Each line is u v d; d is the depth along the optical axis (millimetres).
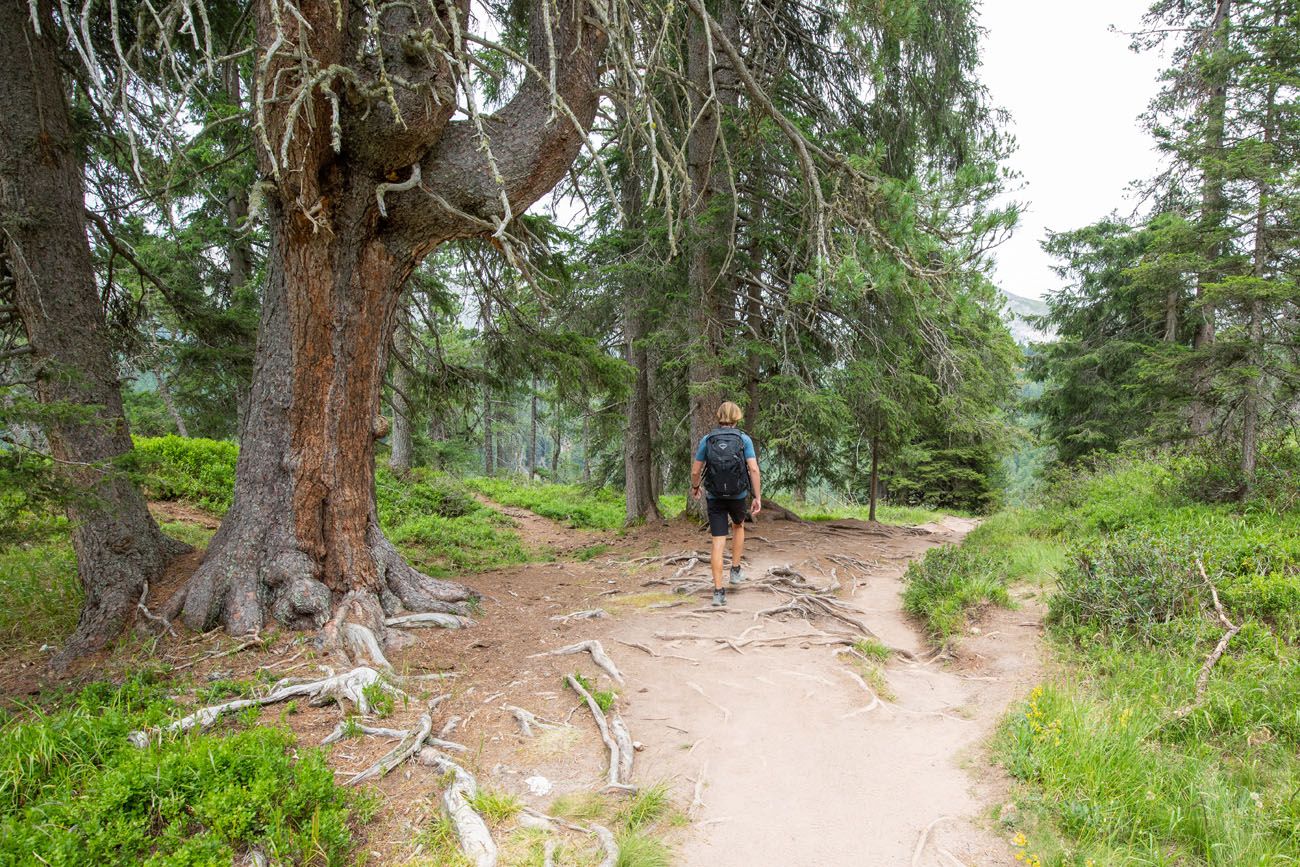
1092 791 2797
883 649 4879
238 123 5988
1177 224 7789
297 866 2271
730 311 10555
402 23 4445
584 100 4895
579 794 2881
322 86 3492
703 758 3289
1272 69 7773
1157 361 8180
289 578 4527
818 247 6016
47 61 5148
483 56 6672
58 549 6949
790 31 9719
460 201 4668
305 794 2498
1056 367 20281
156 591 4836
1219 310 8086
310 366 4566
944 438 21547
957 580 5945
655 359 11875
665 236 9602
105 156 6500
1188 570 4668
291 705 3475
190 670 3955
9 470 3295
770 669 4520
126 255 6070
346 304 4664
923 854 2541
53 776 2693
